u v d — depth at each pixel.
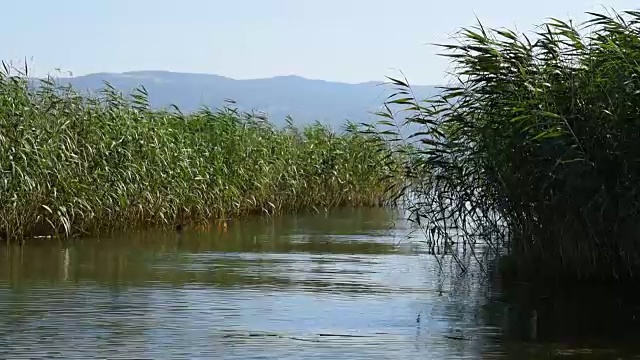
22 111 13.62
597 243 10.25
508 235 11.09
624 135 9.58
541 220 10.57
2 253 12.78
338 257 13.14
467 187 10.82
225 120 19.05
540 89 10.26
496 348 7.59
